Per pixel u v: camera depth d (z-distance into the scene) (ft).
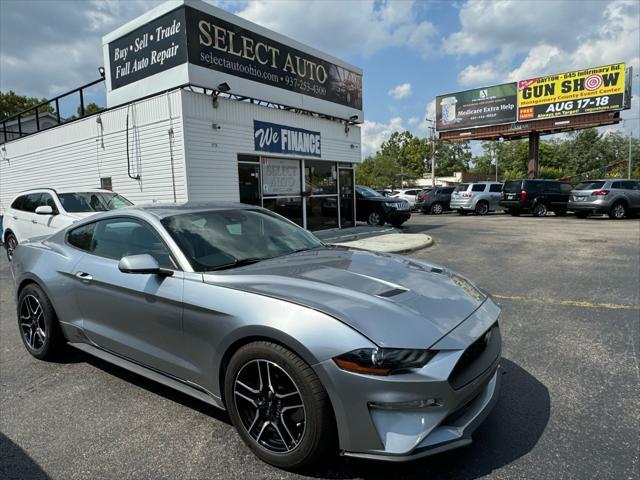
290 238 12.46
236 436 9.21
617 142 250.98
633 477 7.59
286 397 7.86
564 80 94.63
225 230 11.34
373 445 7.09
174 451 8.68
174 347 9.55
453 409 7.29
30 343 13.73
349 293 8.18
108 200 28.94
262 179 38.63
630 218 63.57
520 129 101.35
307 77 42.52
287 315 7.73
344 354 7.09
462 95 109.81
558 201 70.28
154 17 33.12
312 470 8.02
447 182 262.47
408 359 7.04
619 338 14.28
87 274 11.53
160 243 10.46
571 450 8.43
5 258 34.09
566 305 18.22
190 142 31.99
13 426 9.70
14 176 51.49
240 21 35.47
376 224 52.95
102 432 9.40
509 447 8.58
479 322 8.32
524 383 11.26
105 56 37.60
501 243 37.73
